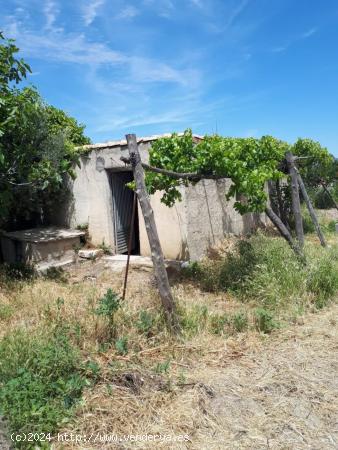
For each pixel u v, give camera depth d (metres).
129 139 5.00
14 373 3.62
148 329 4.85
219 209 9.62
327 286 6.34
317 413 3.48
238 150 6.38
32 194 8.71
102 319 4.81
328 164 14.09
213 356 4.48
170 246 8.45
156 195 8.47
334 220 14.44
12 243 9.02
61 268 8.46
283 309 5.78
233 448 3.07
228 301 6.37
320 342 4.79
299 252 7.16
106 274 8.05
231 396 3.71
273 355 4.50
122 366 4.07
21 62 7.14
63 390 3.52
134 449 3.04
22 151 7.75
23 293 6.40
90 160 9.21
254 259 7.28
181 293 6.55
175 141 6.67
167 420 3.36
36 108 7.46
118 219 9.41
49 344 4.11
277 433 3.24
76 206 9.53
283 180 12.89
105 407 3.47
